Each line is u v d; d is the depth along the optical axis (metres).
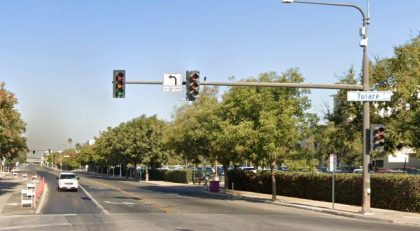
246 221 21.47
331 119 36.44
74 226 19.00
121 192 44.00
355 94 25.66
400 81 30.67
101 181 71.69
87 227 18.69
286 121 33.91
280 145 34.56
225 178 48.00
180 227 18.83
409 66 31.77
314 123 36.44
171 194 42.41
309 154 36.16
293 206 31.33
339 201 33.72
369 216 24.94
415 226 21.66
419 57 31.28
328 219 23.81
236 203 33.31
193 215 23.89
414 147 32.12
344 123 36.12
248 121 35.28
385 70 32.75
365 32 26.22
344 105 35.19
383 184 29.59
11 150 42.25
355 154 63.47
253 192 46.06
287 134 34.09
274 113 34.66
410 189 27.38
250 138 34.09
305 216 25.03
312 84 25.98
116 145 84.81
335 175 34.31
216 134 40.09
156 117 83.31
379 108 32.50
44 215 23.36
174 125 56.25
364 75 26.31
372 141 26.06
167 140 55.53
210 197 39.62
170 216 23.25
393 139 30.44
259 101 35.12
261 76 36.16
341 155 64.75
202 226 19.28
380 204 29.86
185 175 68.12
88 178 85.88
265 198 37.50
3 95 36.75
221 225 19.73
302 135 35.62
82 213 24.47
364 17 26.16
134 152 80.44
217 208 28.64
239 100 36.59
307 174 37.91
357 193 31.97
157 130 80.19
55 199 34.41
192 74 25.08
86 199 34.66
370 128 26.67
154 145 79.56
